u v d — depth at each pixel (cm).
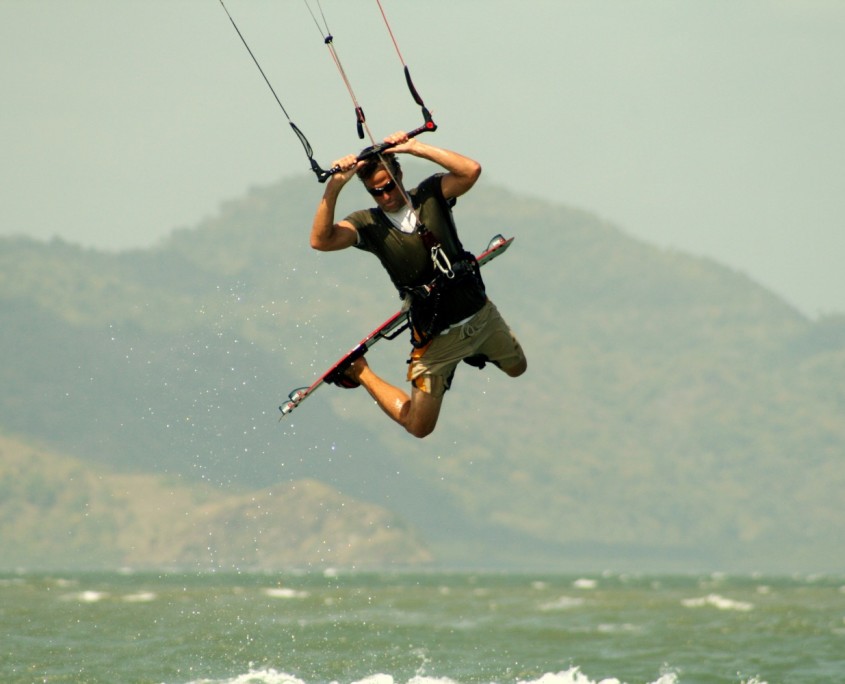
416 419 3494
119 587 15300
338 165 3247
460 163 3300
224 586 16675
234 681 5172
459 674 5603
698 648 6825
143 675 5272
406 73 3316
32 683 5006
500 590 17638
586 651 6606
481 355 3556
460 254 3391
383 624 7988
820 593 16600
